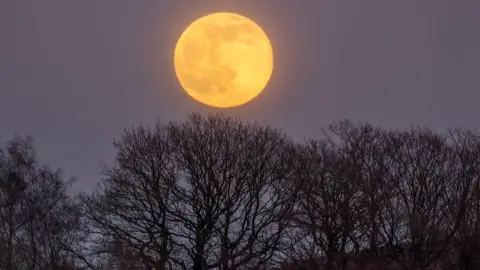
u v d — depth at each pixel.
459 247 194.50
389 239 195.75
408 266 193.88
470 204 198.00
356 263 196.12
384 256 194.62
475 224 193.00
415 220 193.62
